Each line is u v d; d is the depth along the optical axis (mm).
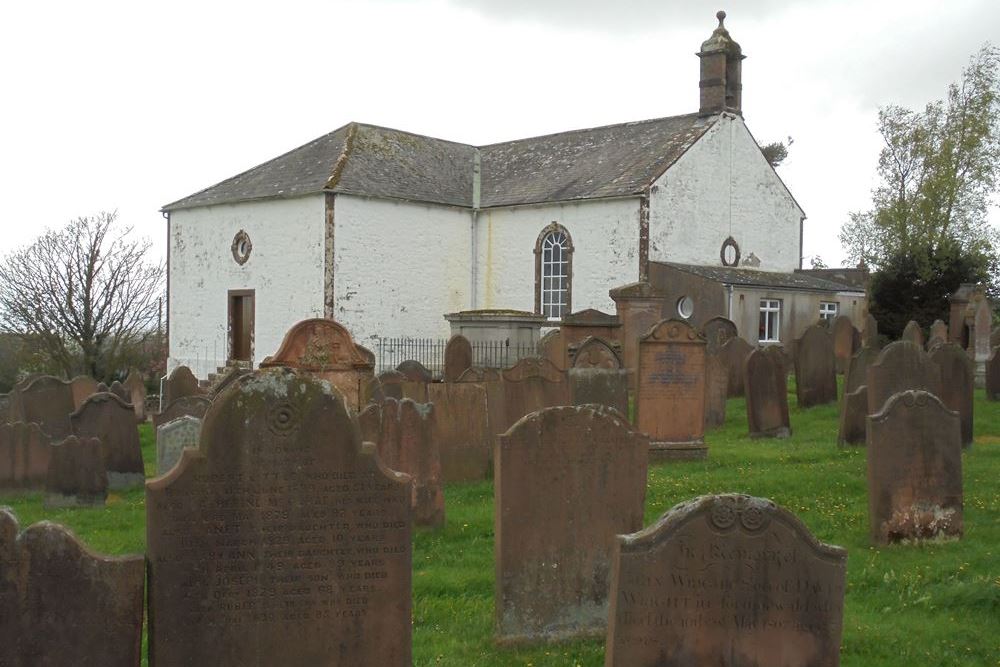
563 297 33188
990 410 18078
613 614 5531
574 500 7223
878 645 6965
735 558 5555
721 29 34125
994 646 6965
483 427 13453
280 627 5977
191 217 36312
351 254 32062
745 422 18219
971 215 42125
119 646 5473
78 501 12445
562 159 36219
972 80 41750
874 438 9320
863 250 45062
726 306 29812
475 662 6773
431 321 34312
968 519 10414
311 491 5984
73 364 42562
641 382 14234
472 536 10312
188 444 12391
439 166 36875
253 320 34000
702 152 32906
